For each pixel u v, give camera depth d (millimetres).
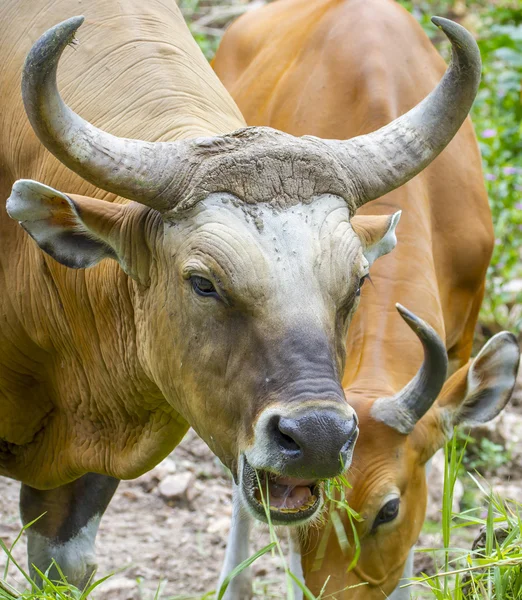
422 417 6770
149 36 6578
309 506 5262
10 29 6812
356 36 8656
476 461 9914
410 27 8984
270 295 5125
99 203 5719
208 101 6453
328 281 5211
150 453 6414
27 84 5086
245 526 7973
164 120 6160
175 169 5359
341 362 5418
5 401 6945
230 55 10000
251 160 5273
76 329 6438
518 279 12656
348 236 5344
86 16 6652
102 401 6516
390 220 5988
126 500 9469
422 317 7410
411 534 6777
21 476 7281
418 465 6773
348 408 4992
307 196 5297
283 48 9273
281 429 4906
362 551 6539
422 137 5711
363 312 7410
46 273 6477
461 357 8914
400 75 8453
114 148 5332
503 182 12656
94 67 6508
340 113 8375
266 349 5090
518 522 6289
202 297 5309
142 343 5914
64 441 6914
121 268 6012
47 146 5266
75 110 6453
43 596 5902
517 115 13898
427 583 6285
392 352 7219
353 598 6535
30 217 5574
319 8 9375
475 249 8367
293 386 4961
